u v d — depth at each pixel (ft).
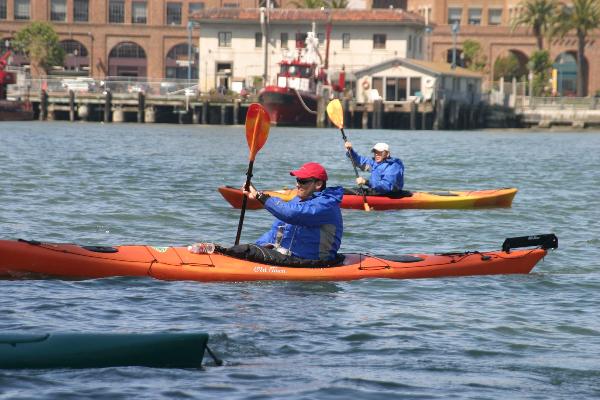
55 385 45.55
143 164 182.50
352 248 90.99
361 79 405.39
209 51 438.81
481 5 522.47
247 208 117.19
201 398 44.88
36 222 100.32
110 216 106.52
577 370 51.34
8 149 216.33
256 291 68.18
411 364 51.83
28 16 503.20
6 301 63.10
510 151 257.34
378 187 119.75
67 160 186.39
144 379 46.93
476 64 495.00
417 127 402.31
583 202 131.95
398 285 71.56
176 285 69.15
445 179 169.37
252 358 51.88
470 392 47.14
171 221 104.68
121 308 62.39
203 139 284.61
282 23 431.02
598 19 473.67
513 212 119.03
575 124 424.46
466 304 66.54
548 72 504.02
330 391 46.50
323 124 385.09
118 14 507.71
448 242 95.40
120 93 404.36
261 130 77.00
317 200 72.13
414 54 443.73
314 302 65.51
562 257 85.92
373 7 545.03
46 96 406.21
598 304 67.46
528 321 62.18
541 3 494.59
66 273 69.92
